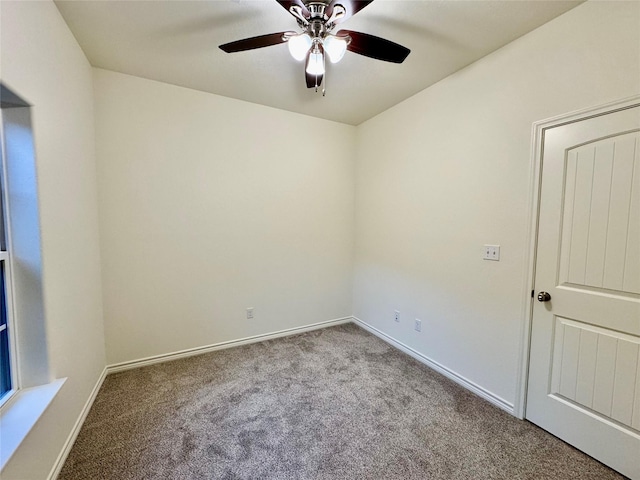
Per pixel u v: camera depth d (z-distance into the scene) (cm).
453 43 186
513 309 187
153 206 246
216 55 204
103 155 225
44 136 138
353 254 361
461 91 218
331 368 248
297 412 190
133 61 212
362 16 162
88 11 159
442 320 239
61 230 154
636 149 135
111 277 234
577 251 157
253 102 283
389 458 153
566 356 163
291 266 319
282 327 318
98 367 215
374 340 310
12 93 117
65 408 152
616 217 143
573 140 156
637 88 133
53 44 150
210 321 277
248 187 288
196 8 159
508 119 187
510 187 187
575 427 160
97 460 150
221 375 235
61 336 151
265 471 145
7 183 128
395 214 289
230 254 283
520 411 184
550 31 163
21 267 132
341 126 340
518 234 183
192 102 256
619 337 143
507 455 155
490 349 202
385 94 262
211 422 180
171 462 150
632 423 140
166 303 256
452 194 228
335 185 341
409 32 176
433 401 203
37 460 122
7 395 127
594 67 147
